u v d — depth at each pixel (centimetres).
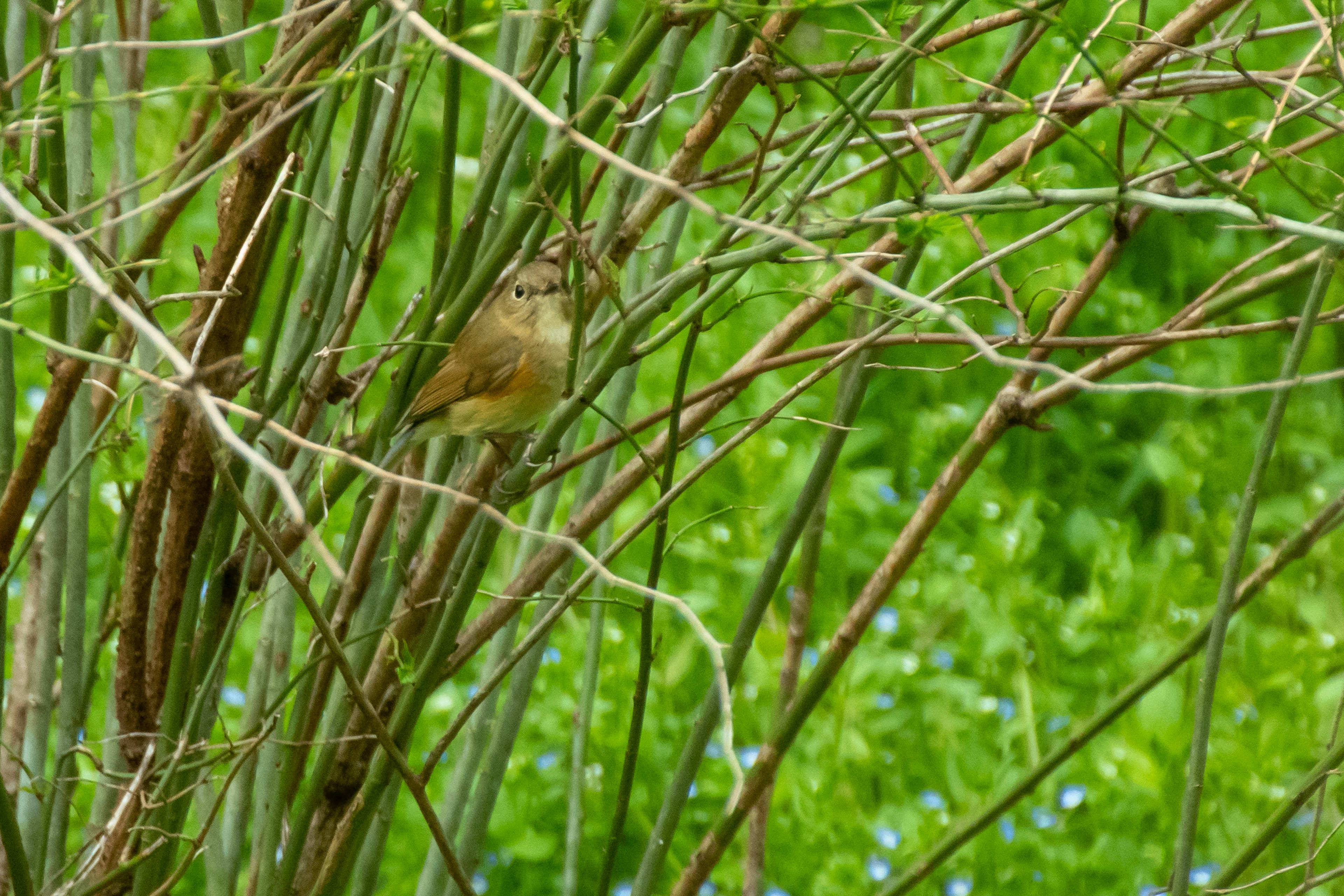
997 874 952
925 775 1066
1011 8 385
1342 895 904
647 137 553
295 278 513
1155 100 623
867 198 1391
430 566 570
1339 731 1002
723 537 1241
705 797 1034
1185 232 1491
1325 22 427
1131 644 1138
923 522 598
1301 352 477
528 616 1145
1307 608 1162
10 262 550
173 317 1348
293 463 606
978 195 412
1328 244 454
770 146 533
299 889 597
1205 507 1340
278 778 616
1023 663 1088
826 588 1230
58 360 511
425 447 707
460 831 855
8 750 540
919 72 1482
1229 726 1030
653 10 416
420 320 597
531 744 1055
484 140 579
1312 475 1359
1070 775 1026
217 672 534
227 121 446
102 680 1056
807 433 1386
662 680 1116
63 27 771
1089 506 1398
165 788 500
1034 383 611
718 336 1414
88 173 590
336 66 505
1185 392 365
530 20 606
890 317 536
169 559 563
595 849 1010
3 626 530
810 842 985
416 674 510
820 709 1099
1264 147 401
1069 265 1452
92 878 576
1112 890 939
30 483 531
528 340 695
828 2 394
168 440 532
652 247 612
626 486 594
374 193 601
